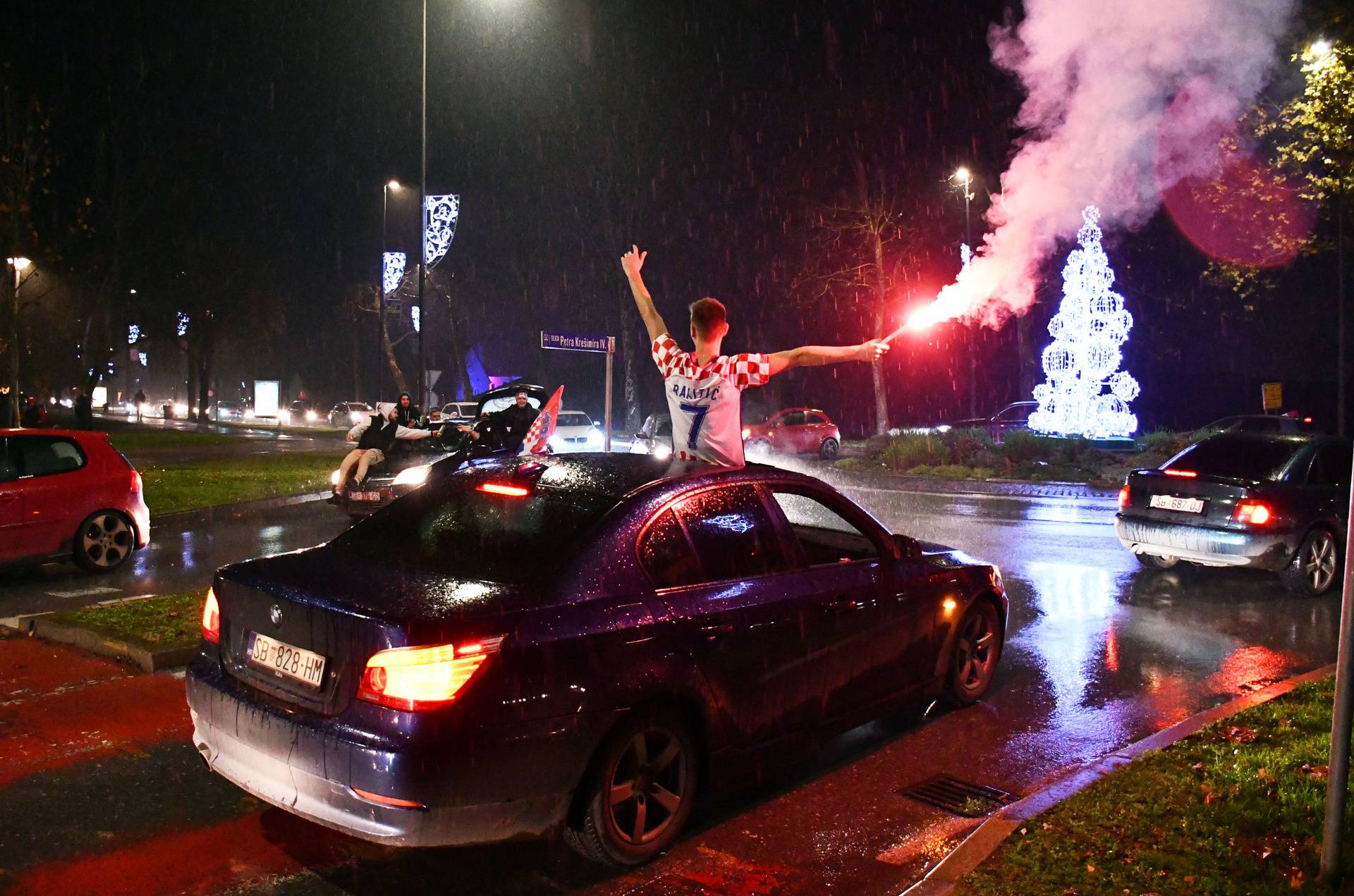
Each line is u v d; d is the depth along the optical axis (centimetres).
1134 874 392
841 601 505
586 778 394
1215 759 508
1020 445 2353
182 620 738
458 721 356
